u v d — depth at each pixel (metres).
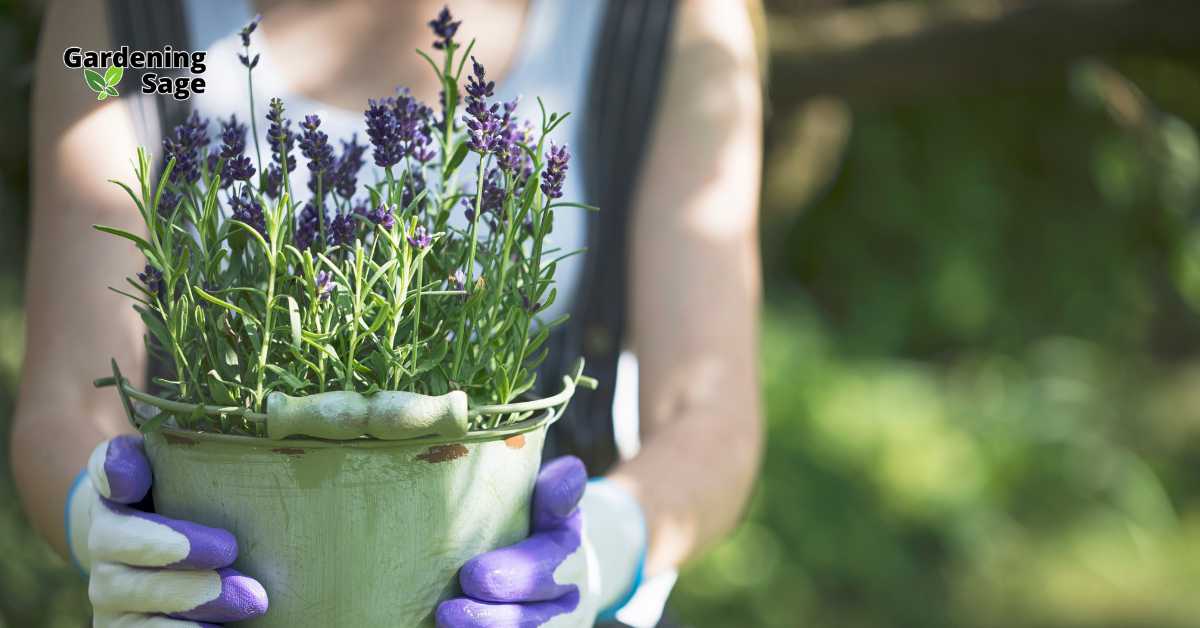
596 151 1.72
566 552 1.31
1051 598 5.72
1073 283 4.76
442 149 1.32
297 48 1.70
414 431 1.22
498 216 1.29
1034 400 5.42
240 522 1.25
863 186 4.89
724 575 4.63
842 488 4.87
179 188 1.31
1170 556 6.59
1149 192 4.39
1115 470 5.70
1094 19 3.55
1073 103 4.42
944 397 5.37
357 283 1.21
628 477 1.56
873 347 5.20
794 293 5.27
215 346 1.25
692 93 1.74
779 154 4.00
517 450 1.29
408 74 1.70
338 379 1.24
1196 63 3.69
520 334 1.28
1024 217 4.78
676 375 1.67
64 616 3.17
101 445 1.31
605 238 1.72
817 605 4.85
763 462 4.80
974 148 4.70
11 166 3.19
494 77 1.71
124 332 1.64
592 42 1.73
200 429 1.25
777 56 3.69
